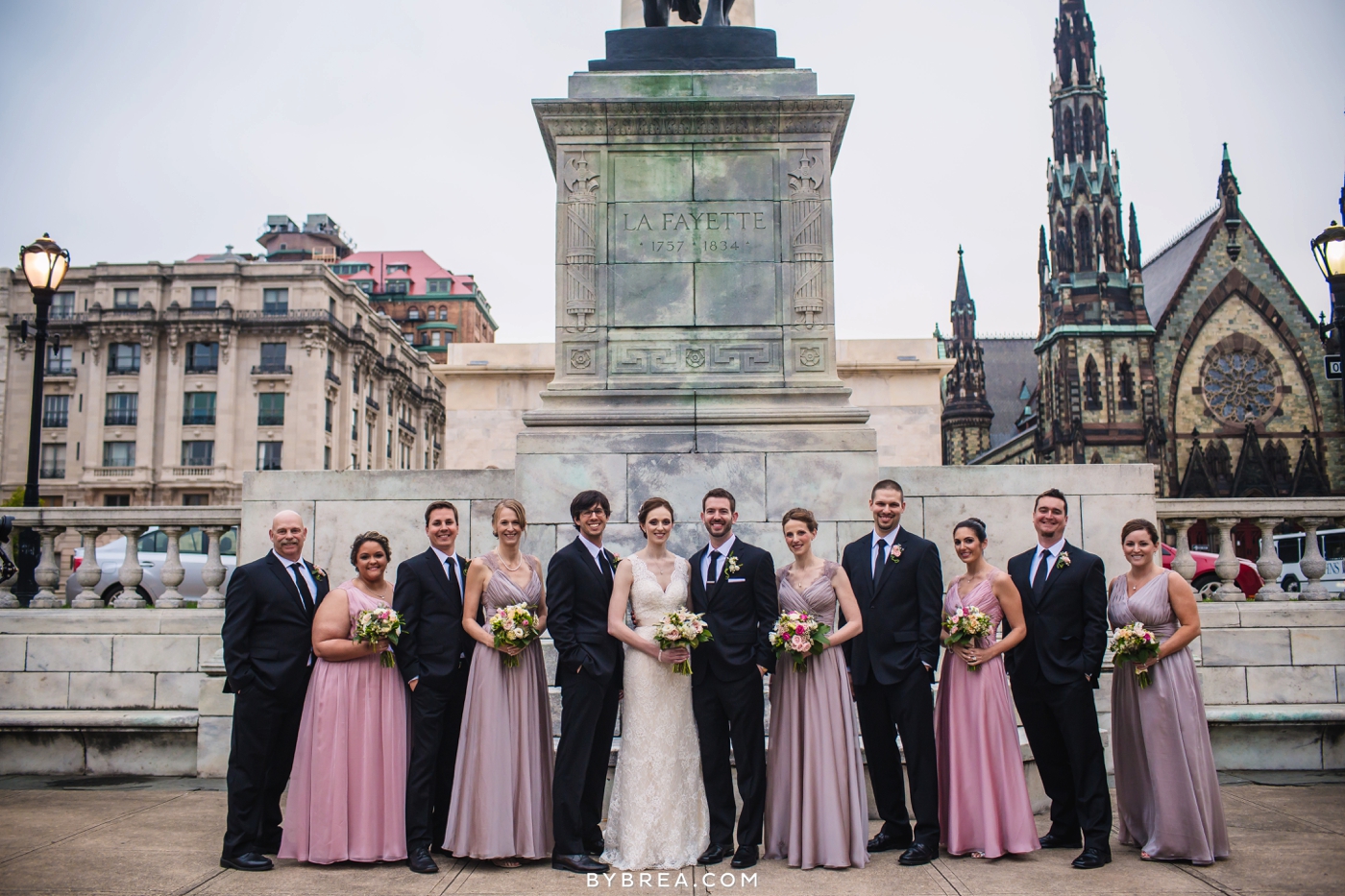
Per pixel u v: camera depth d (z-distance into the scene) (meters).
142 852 6.13
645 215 8.57
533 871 5.70
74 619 10.05
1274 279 75.12
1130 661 6.12
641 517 6.07
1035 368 108.12
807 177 8.59
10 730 8.94
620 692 6.09
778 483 8.14
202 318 69.38
